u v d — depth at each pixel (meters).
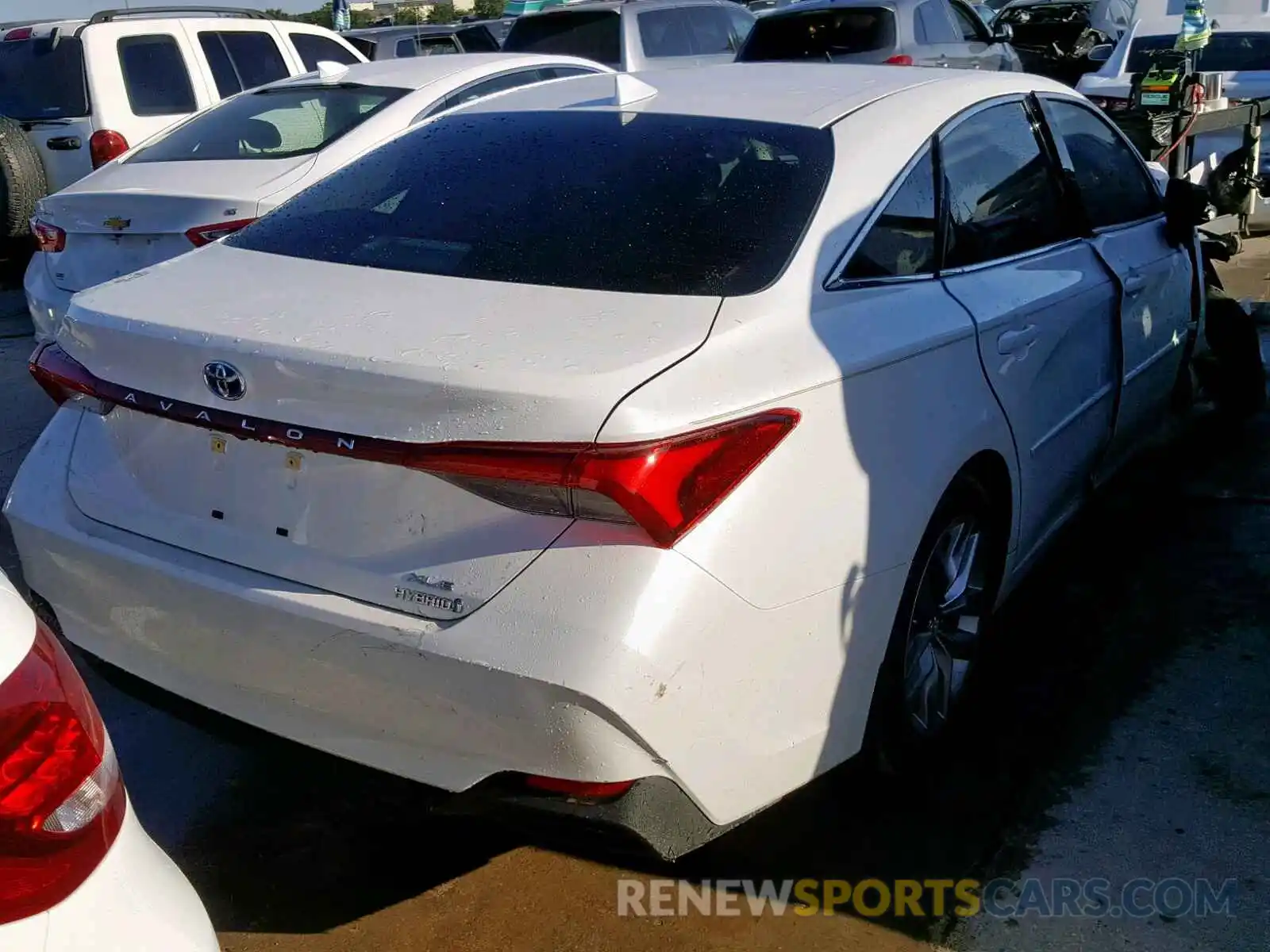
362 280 2.71
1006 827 2.96
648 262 2.64
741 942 2.62
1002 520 3.24
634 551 2.13
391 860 2.90
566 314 2.44
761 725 2.33
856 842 2.92
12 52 8.77
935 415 2.76
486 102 3.62
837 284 2.68
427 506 2.25
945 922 2.67
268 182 5.75
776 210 2.75
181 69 8.63
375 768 2.35
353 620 2.25
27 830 1.61
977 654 3.28
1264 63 9.60
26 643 1.70
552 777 2.16
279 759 3.08
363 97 6.46
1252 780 3.09
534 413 2.12
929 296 2.90
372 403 2.24
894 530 2.59
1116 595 4.03
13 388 6.61
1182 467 5.08
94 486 2.70
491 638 2.13
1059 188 3.70
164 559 2.50
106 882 1.69
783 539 2.31
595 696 2.06
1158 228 4.27
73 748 1.69
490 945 2.63
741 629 2.23
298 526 2.38
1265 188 6.24
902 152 3.01
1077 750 3.23
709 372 2.27
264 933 2.66
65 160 8.62
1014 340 3.11
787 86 3.35
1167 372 4.40
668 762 2.16
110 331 2.57
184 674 2.57
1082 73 14.24
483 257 2.75
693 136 3.06
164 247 5.68
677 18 12.28
